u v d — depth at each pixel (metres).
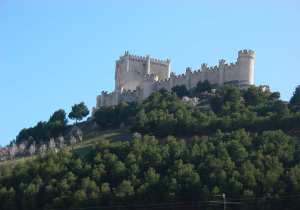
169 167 90.50
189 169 84.12
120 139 127.19
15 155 134.62
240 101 144.75
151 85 177.88
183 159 92.06
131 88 195.25
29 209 81.69
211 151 93.50
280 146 93.19
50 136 156.38
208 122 119.12
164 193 80.38
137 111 146.12
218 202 71.25
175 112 135.00
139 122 125.19
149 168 88.88
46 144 147.25
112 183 88.00
